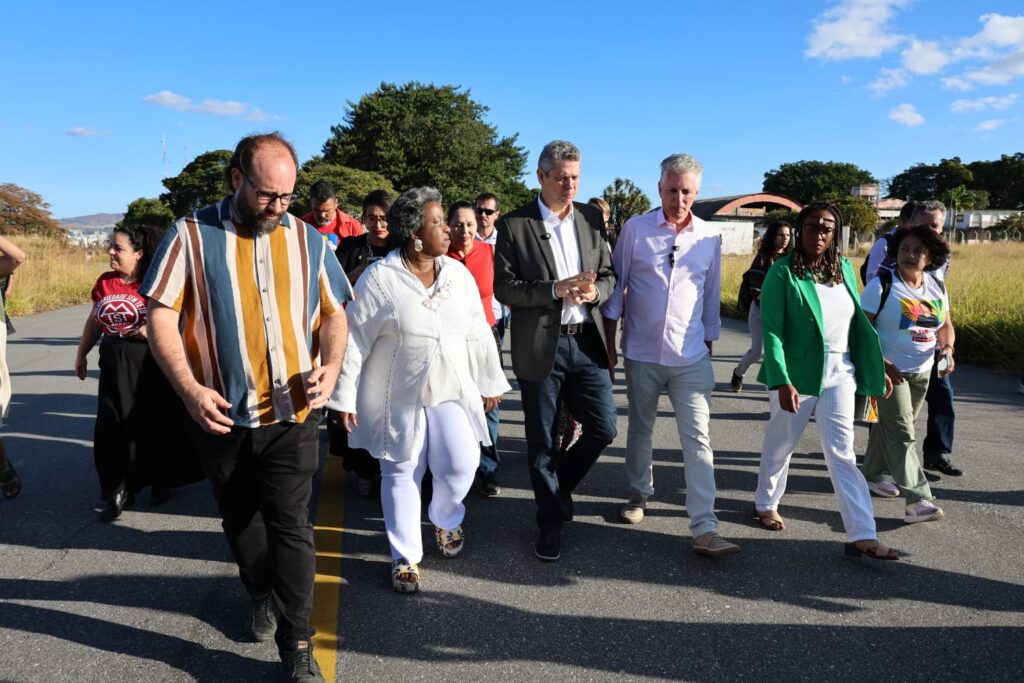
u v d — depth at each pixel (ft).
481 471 15.08
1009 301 38.42
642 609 10.53
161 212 214.90
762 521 13.64
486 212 18.80
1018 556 12.32
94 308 13.66
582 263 12.37
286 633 8.67
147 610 10.41
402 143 196.95
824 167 334.44
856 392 12.45
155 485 14.03
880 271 14.24
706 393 12.57
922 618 10.32
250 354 8.46
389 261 11.32
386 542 12.89
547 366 12.00
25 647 9.40
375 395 11.34
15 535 13.03
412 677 8.83
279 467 8.73
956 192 241.76
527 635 9.81
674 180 12.32
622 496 15.19
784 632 9.94
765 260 23.90
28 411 22.38
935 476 16.25
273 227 8.46
